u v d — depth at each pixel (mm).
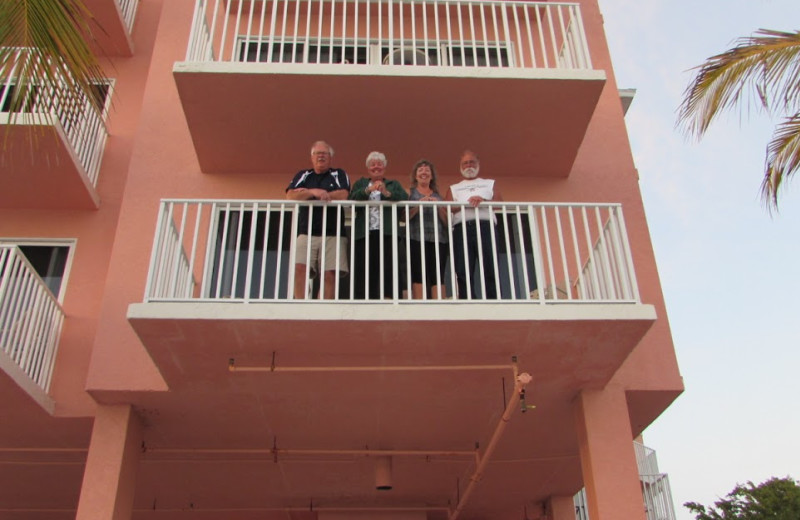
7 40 5359
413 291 7289
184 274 7176
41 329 7789
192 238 8375
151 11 11391
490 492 10336
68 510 10016
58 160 8656
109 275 7855
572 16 8672
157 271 6734
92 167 9547
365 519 10781
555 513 10367
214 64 7738
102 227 9305
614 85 9680
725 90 7148
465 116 8289
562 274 8375
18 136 8328
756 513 13633
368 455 8805
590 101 8102
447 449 8734
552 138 8547
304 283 7016
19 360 7305
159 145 8922
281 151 8625
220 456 8633
